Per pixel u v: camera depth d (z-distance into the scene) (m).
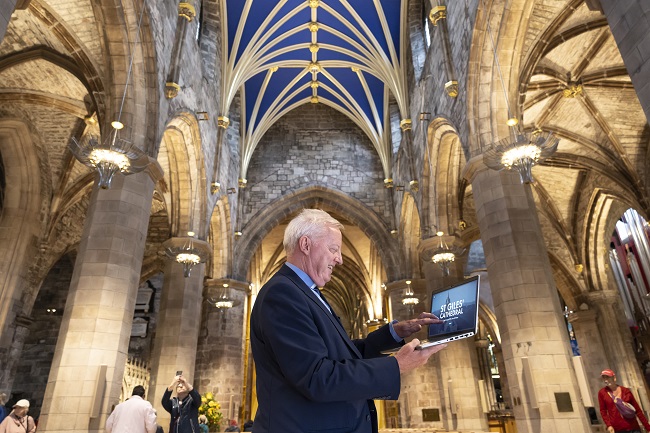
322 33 21.91
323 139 24.61
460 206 16.08
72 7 10.24
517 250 9.16
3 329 13.80
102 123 10.55
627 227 28.17
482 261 27.73
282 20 20.67
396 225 21.70
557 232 21.41
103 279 8.74
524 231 9.37
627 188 17.45
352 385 1.46
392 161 22.69
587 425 7.71
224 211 19.73
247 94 23.69
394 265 21.61
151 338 23.98
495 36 10.37
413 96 18.33
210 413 13.82
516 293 8.88
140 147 10.05
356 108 24.42
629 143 17.02
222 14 19.02
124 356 8.73
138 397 6.26
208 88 16.55
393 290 20.48
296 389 1.56
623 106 15.95
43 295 21.45
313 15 21.00
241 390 19.70
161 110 10.95
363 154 24.27
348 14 20.59
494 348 28.17
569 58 14.18
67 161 15.90
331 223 2.12
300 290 1.78
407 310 19.94
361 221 22.78
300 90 24.69
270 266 29.58
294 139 24.61
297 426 1.51
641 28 4.32
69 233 17.80
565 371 8.11
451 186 15.74
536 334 8.42
